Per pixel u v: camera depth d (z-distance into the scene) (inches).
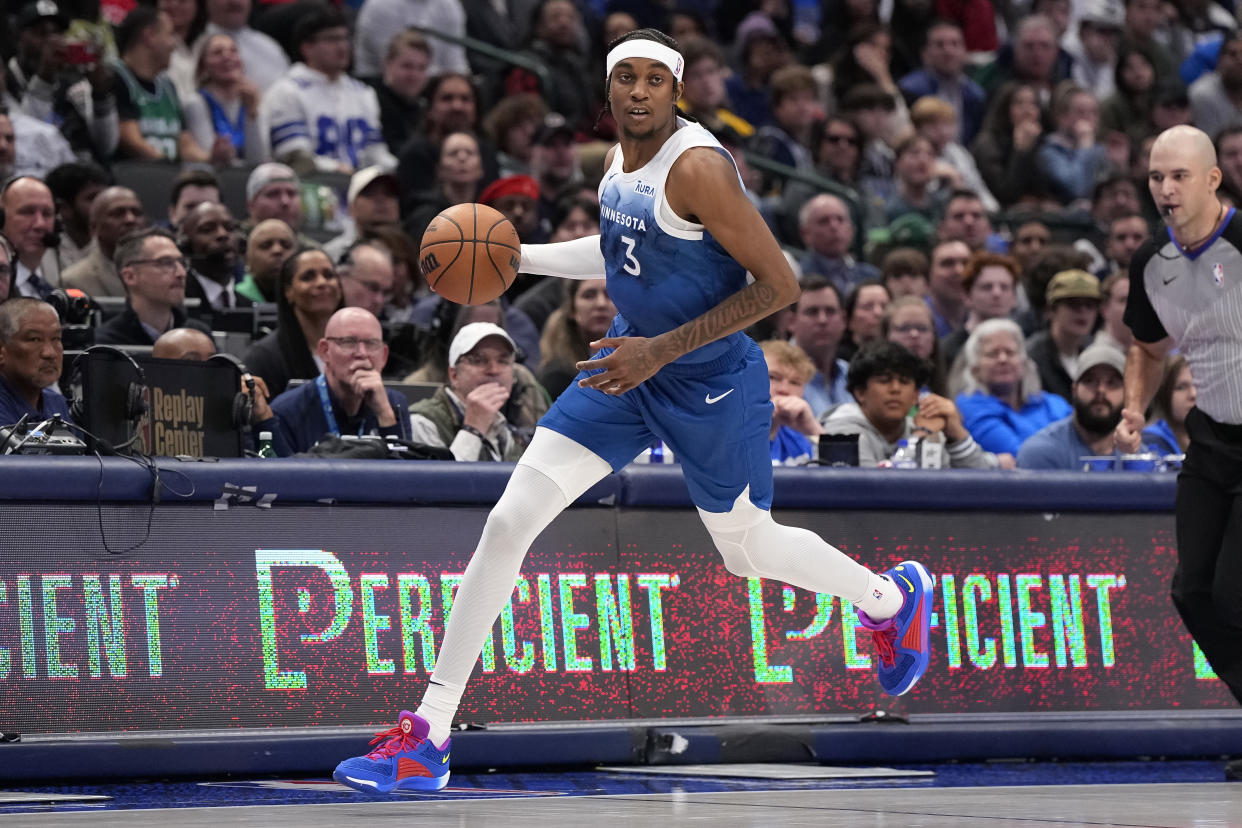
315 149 777.6
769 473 303.1
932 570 401.7
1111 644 413.4
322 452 384.5
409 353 553.6
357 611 357.4
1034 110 959.6
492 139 812.6
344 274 566.9
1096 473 416.5
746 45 999.6
